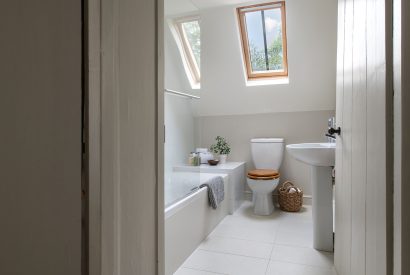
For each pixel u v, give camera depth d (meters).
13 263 0.72
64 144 0.70
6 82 0.69
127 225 0.86
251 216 3.02
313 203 2.19
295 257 2.03
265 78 3.33
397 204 0.74
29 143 0.71
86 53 0.70
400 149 0.71
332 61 2.88
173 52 2.80
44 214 0.71
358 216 1.16
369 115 0.99
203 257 2.05
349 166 1.34
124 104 0.84
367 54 1.03
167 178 2.49
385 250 0.80
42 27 0.70
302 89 3.19
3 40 0.68
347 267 1.39
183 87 2.95
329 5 2.53
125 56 0.85
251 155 3.61
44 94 0.70
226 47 3.03
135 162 0.90
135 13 0.90
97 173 0.73
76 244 0.70
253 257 2.04
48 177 0.71
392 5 0.78
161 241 1.06
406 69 0.70
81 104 0.70
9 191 0.72
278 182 3.23
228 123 3.70
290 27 2.73
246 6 2.77
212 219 2.61
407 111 0.70
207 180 2.65
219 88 3.39
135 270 0.90
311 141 3.38
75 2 0.70
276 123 3.51
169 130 2.63
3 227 0.72
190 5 2.70
